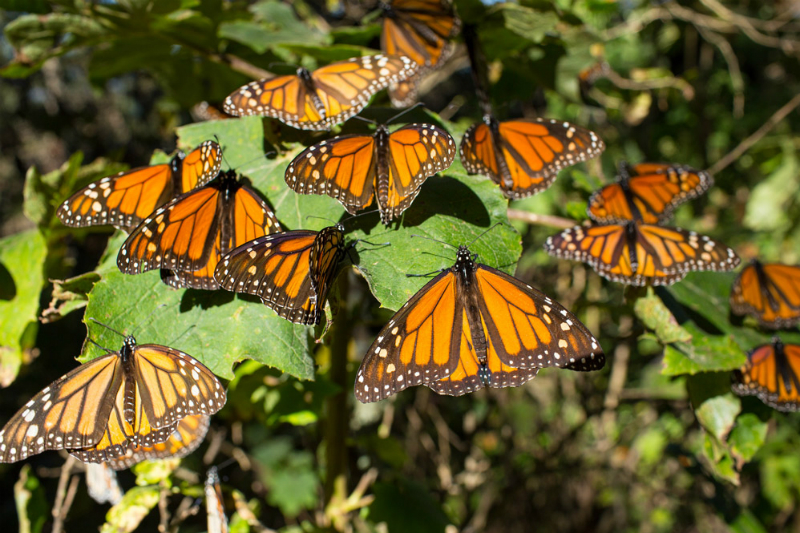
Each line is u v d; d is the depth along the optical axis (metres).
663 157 1.50
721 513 0.91
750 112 1.50
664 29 1.38
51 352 1.46
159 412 0.74
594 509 1.42
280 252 0.74
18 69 0.85
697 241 0.80
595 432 1.39
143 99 1.83
